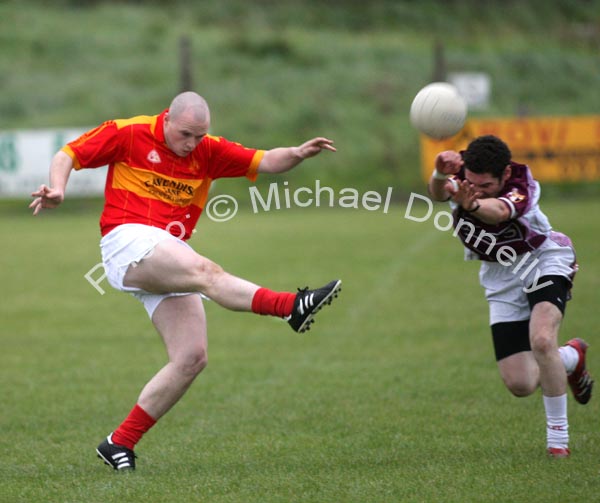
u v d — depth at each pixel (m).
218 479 17.19
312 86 105.62
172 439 21.11
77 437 21.45
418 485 16.36
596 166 81.81
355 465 18.17
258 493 16.14
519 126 82.12
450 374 27.39
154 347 33.00
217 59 112.12
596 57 123.75
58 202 17.77
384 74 109.19
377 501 15.45
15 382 27.64
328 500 15.57
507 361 19.41
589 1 145.75
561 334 32.34
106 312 40.00
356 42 120.94
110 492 16.41
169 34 122.69
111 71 110.88
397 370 28.22
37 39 119.31
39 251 58.75
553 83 113.38
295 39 119.75
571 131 81.69
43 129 96.62
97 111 100.25
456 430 20.98
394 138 97.12
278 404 24.38
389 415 22.72
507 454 18.62
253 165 19.64
